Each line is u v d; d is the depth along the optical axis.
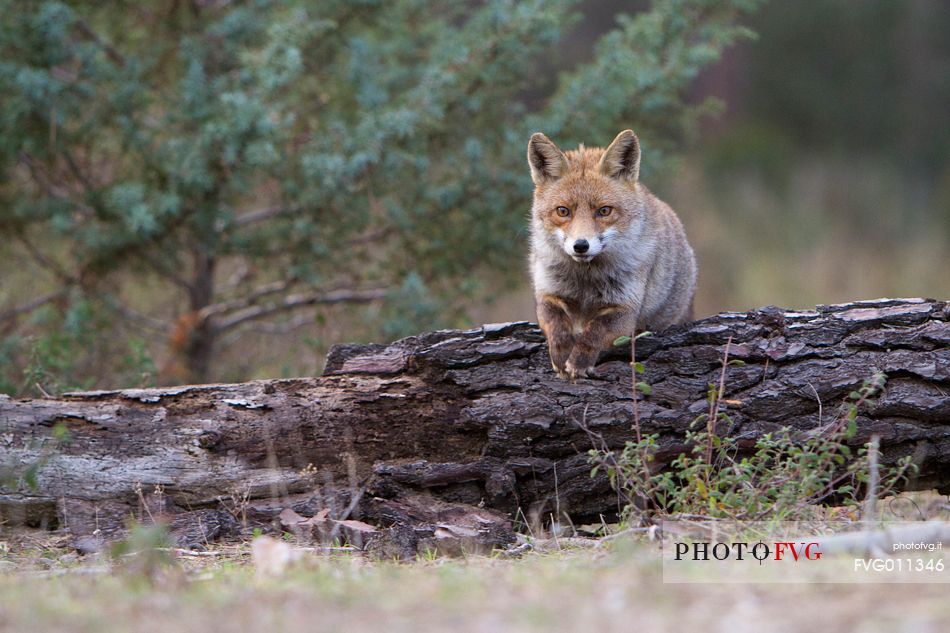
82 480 8.95
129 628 5.19
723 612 5.18
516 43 14.65
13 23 13.67
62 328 14.43
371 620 5.23
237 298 15.86
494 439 9.00
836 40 41.66
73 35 14.98
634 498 8.84
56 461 8.94
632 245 10.38
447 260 15.67
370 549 8.09
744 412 9.03
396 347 9.53
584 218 10.16
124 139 14.16
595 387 9.09
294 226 14.72
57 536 8.76
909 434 8.89
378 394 9.23
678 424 8.98
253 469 9.09
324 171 13.48
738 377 9.09
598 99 15.09
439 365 9.20
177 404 9.22
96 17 15.48
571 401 9.04
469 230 15.50
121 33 15.67
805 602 5.33
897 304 9.25
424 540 8.09
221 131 13.19
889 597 5.38
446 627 5.05
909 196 34.47
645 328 11.29
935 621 4.81
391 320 14.61
